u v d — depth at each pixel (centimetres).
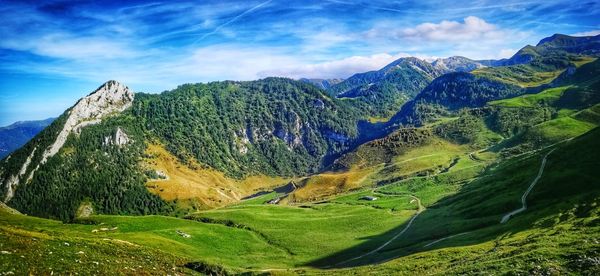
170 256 9556
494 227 10544
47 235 8150
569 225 7550
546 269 5016
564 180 13400
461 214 14400
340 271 8994
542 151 18462
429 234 12862
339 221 17950
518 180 15475
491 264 5881
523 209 12375
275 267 11950
